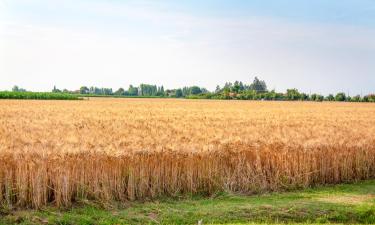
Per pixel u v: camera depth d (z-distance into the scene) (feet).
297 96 490.08
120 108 195.31
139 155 51.44
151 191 49.90
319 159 59.88
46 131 85.97
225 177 54.13
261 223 41.63
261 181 55.72
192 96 524.11
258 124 116.57
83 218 42.52
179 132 86.89
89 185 47.01
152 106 224.94
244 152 57.31
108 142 63.98
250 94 504.43
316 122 128.67
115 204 46.96
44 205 45.03
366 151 64.28
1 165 45.27
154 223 42.16
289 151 59.47
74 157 48.55
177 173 51.75
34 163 45.70
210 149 56.95
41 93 375.66
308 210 46.21
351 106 286.87
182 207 46.93
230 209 45.88
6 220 41.55
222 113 169.58
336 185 59.82
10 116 129.90
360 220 44.57
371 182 62.23
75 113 150.51
